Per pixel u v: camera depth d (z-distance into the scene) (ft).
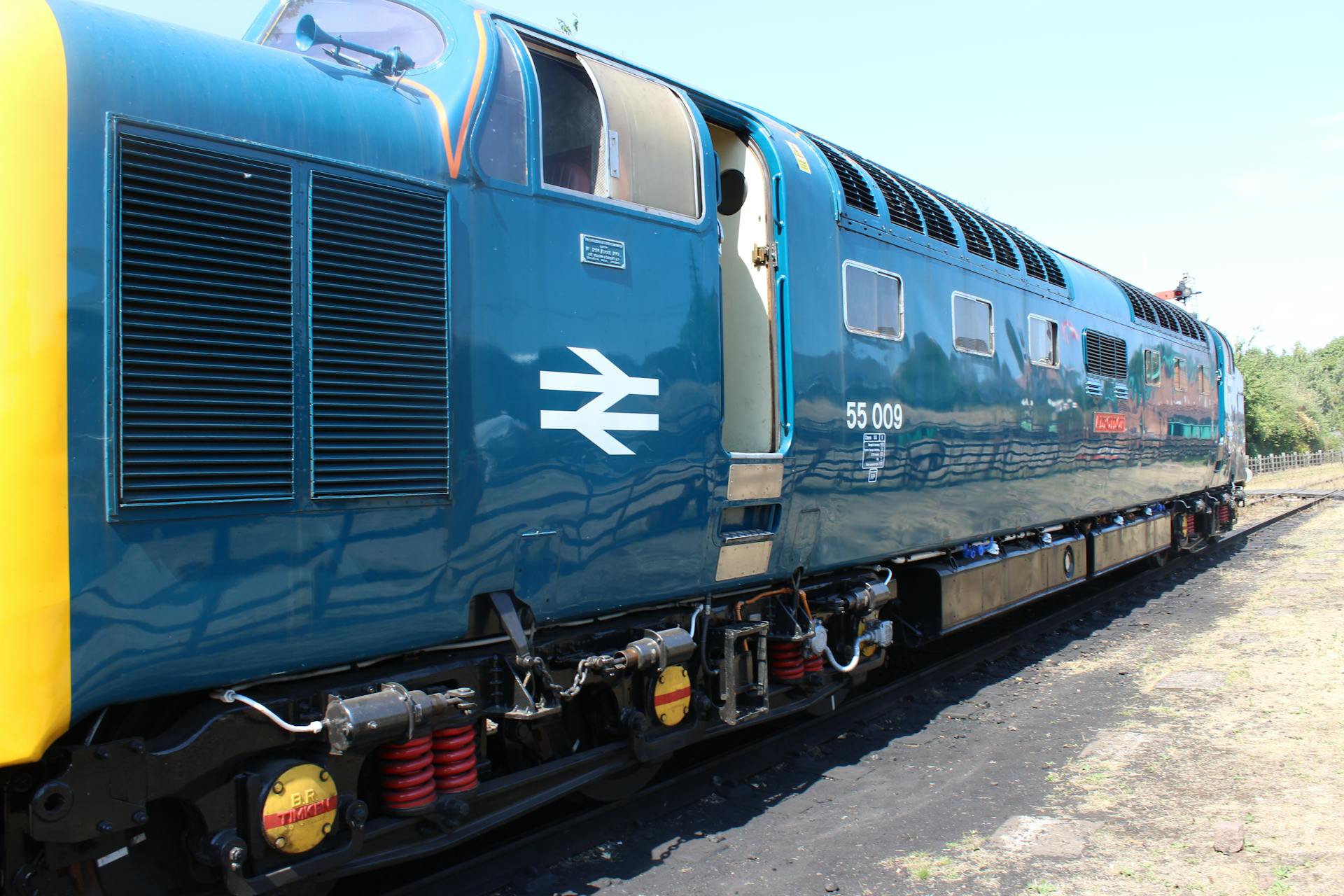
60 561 8.46
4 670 8.21
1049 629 32.04
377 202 11.04
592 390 13.35
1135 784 17.17
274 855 10.10
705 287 15.52
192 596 9.34
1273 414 188.24
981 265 26.04
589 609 13.62
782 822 15.83
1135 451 38.04
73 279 8.65
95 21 9.37
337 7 14.25
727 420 18.12
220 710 9.93
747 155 18.29
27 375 8.36
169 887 10.26
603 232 13.78
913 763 18.93
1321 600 34.94
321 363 10.37
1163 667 26.25
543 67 14.11
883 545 20.72
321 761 10.64
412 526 11.15
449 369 11.55
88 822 8.87
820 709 19.53
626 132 14.56
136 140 9.19
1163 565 45.83
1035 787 17.35
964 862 14.17
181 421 9.28
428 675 11.74
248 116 10.08
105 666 8.80
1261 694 22.58
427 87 12.48
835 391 18.81
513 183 12.60
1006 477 26.78
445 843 11.77
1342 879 12.93
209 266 9.57
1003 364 26.76
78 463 8.61
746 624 16.79
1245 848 14.12
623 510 13.82
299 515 10.12
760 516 17.07
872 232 20.77
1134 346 38.34
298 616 10.16
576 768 13.60
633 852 14.48
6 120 8.48
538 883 13.16
